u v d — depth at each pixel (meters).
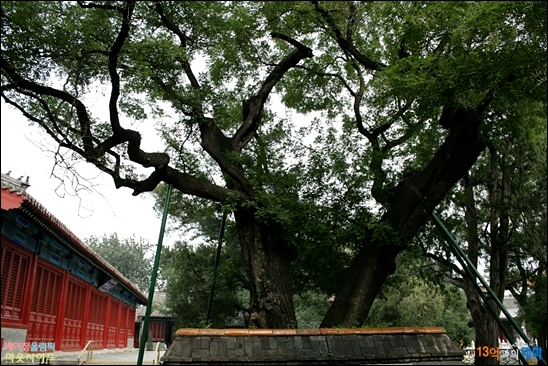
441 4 10.88
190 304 23.16
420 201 11.38
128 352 28.84
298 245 12.54
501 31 10.15
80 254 18.23
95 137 11.62
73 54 10.66
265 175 13.85
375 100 15.36
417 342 8.58
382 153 13.95
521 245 20.06
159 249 10.44
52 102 11.59
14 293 14.21
